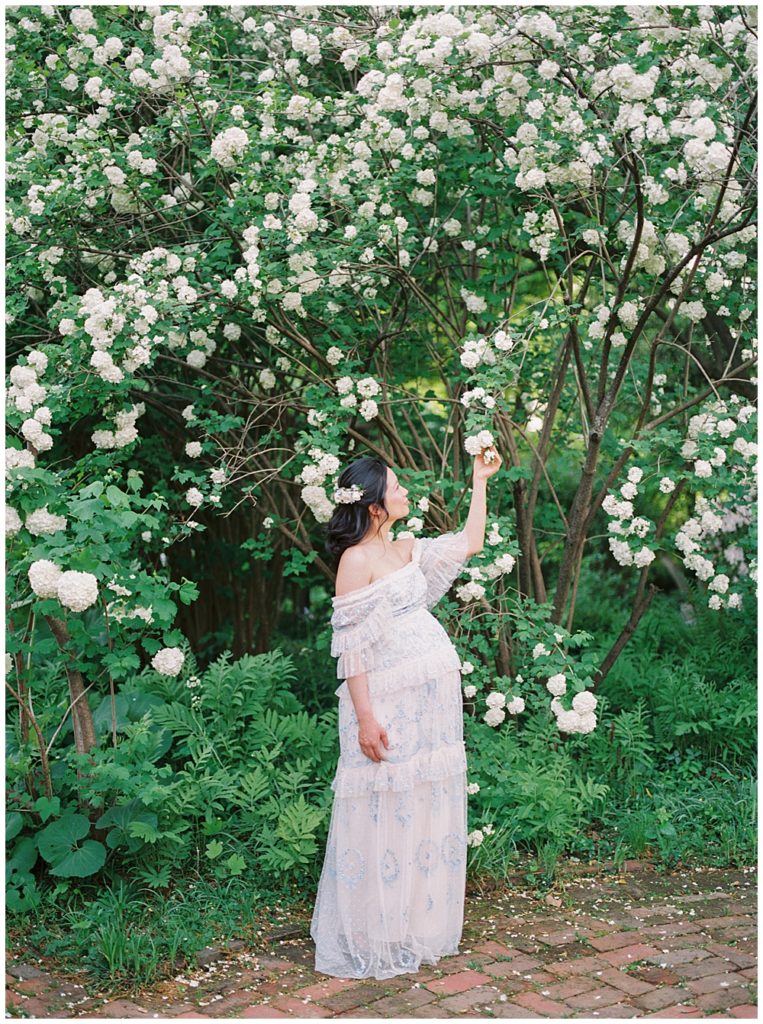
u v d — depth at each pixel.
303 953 3.00
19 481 2.99
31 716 3.21
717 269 3.95
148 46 4.16
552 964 2.90
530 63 3.74
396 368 4.80
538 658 3.58
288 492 5.20
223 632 5.88
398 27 3.77
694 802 3.98
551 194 3.94
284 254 4.00
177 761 4.06
